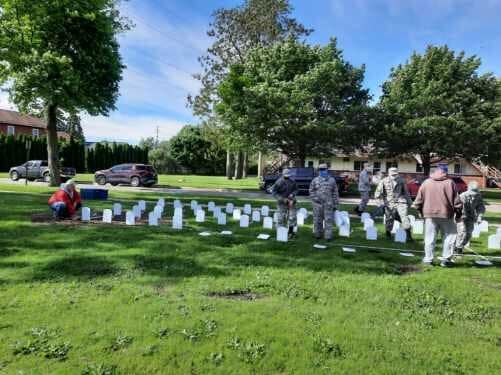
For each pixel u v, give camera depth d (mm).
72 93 17750
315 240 8219
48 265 5504
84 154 45125
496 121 24953
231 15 31953
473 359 3316
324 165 8375
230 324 3773
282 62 24625
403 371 3066
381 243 8172
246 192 22562
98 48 18641
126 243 7062
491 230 11070
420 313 4344
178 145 59781
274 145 25641
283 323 3840
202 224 9625
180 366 3020
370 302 4605
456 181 22547
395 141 25766
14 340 3311
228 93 23641
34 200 13203
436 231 6543
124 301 4281
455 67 27062
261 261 6223
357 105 24672
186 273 5430
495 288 5383
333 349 3357
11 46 13852
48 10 14461
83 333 3469
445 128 24453
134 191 20172
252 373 2971
